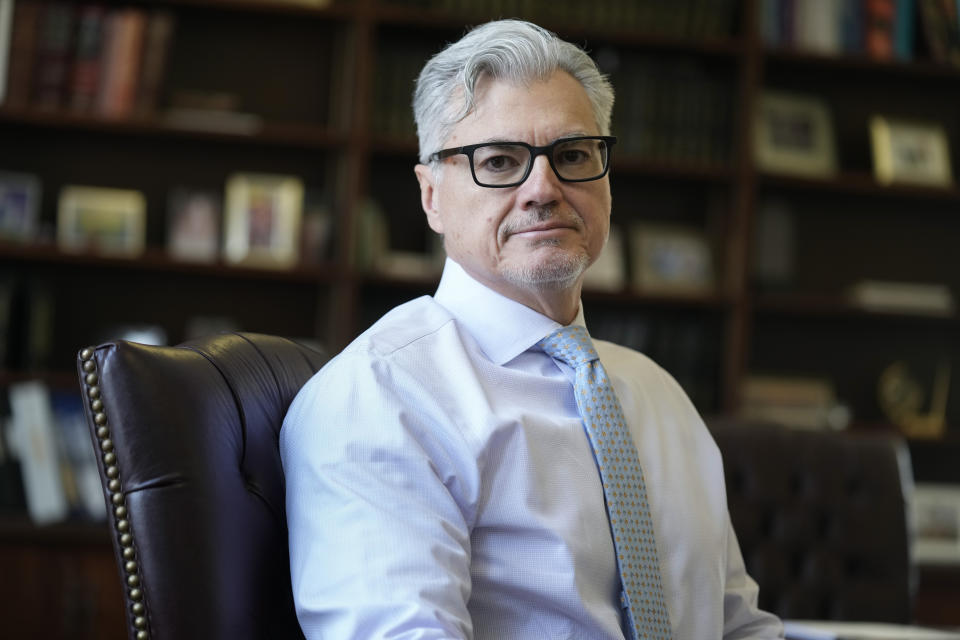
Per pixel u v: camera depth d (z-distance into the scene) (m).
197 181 3.88
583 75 1.59
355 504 1.29
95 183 3.81
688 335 3.91
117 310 3.84
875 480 2.45
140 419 1.25
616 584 1.45
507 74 1.54
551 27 3.79
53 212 3.77
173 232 3.67
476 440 1.39
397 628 1.22
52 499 3.41
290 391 1.55
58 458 3.44
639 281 4.00
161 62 3.57
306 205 3.80
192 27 3.88
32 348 3.50
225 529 1.27
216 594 1.24
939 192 4.16
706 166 3.91
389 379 1.38
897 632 1.85
